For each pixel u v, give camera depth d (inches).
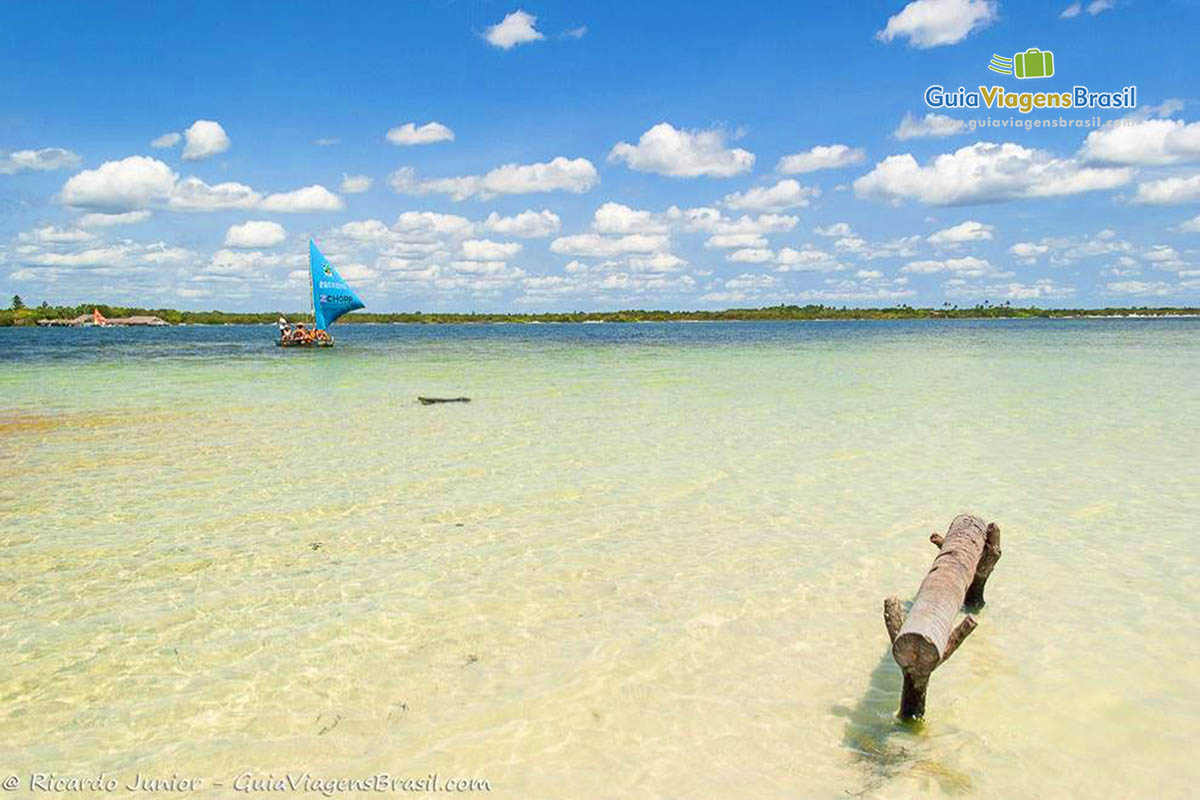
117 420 810.2
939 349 2226.9
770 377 1298.0
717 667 261.7
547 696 244.7
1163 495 468.8
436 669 262.7
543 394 1049.5
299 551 382.9
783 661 265.4
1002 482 506.9
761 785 200.1
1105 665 258.2
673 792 198.1
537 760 212.5
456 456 607.2
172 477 538.9
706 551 377.1
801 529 411.2
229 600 322.3
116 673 262.2
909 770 204.5
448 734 225.3
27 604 318.7
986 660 262.4
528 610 309.6
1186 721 225.8
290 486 512.1
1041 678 250.2
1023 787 197.6
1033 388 1066.1
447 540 398.0
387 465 574.9
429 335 4498.0
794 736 221.5
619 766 209.3
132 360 1894.7
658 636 284.8
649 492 491.8
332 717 235.0
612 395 1031.0
